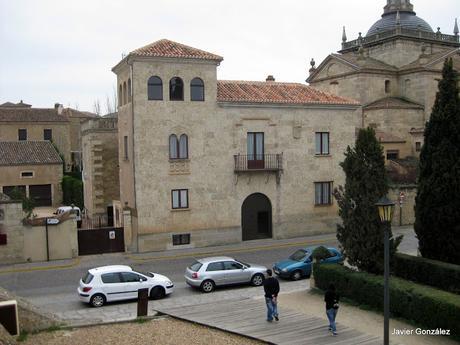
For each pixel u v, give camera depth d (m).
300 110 36.69
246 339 15.51
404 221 40.66
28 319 16.30
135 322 17.34
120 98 36.09
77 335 15.71
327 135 37.84
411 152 51.78
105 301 21.94
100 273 22.08
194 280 23.81
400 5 61.28
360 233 20.75
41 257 30.89
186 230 33.72
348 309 19.39
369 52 60.38
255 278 24.91
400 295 17.94
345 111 38.19
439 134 22.34
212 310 18.97
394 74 55.66
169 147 33.19
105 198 43.97
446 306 16.19
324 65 58.19
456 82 22.61
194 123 33.62
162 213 33.09
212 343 14.93
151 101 32.53
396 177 43.41
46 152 55.81
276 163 35.97
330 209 37.97
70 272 28.31
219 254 32.16
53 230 31.11
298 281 25.44
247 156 35.12
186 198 33.78
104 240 32.72
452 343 15.52
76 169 69.38
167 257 31.58
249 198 35.69
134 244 32.91
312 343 15.06
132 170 33.09
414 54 57.72
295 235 36.91
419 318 17.19
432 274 21.16
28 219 30.64
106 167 43.97
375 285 19.08
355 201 20.95
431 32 58.78
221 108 34.31
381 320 17.92
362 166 20.88
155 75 32.53
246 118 35.03
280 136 36.16
